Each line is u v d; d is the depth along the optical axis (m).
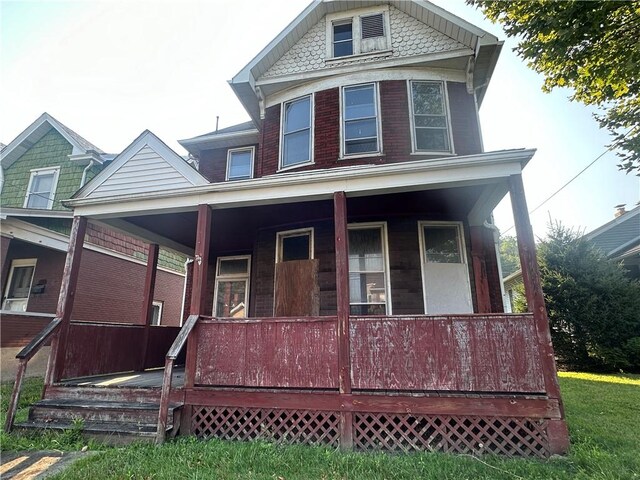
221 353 4.70
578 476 3.16
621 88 6.39
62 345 5.28
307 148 7.68
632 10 5.66
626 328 10.45
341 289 4.51
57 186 11.88
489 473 3.27
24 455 3.81
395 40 7.82
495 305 6.75
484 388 3.99
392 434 4.05
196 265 5.09
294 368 4.46
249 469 3.32
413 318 4.29
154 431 4.15
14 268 10.12
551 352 3.93
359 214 6.79
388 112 7.34
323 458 3.63
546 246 12.04
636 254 12.97
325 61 7.95
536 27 6.26
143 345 7.18
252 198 5.20
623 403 6.16
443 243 6.67
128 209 5.67
